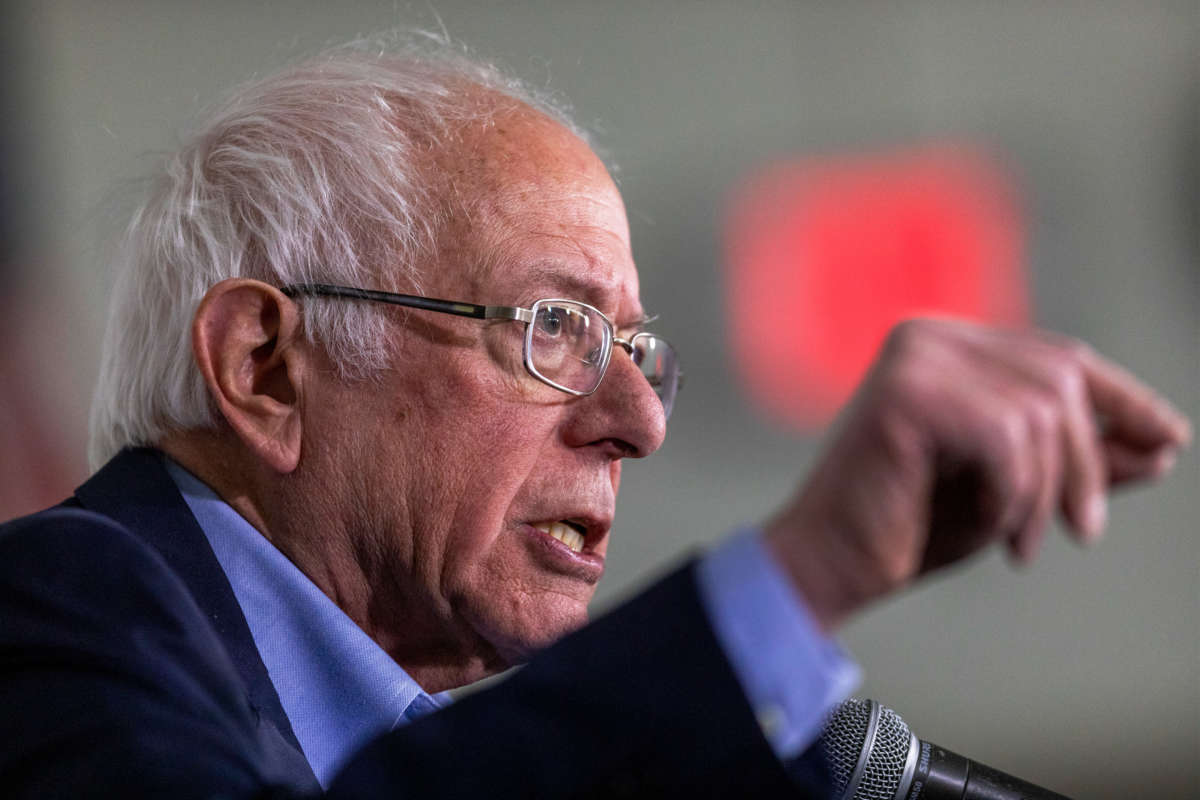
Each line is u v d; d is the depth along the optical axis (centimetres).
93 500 433
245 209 454
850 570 231
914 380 219
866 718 410
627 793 255
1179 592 1480
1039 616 1470
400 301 440
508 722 265
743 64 1456
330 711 425
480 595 444
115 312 479
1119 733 1448
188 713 330
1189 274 1470
